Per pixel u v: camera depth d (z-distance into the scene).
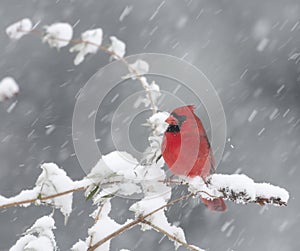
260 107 14.73
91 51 4.60
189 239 13.01
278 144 14.34
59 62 14.32
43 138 13.66
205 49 15.24
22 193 4.59
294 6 15.63
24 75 14.27
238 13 15.61
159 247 12.80
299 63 15.12
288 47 15.30
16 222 12.87
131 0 15.38
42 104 14.00
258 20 15.56
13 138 13.62
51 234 4.70
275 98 14.87
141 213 4.80
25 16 14.89
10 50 14.48
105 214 4.90
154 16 15.30
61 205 4.59
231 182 4.77
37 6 15.00
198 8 15.58
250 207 13.45
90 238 4.73
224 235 13.04
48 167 4.62
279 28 15.48
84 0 15.19
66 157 13.51
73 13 15.10
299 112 14.73
